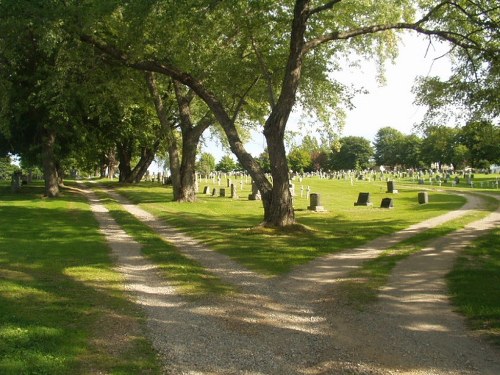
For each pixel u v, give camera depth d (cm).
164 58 1880
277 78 2044
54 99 2341
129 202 3130
